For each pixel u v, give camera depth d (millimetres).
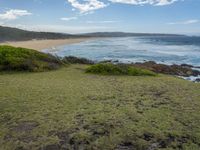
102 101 8297
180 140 5805
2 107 7633
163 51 50969
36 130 6152
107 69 13906
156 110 7492
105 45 73875
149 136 5930
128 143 5641
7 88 9773
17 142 5652
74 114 7062
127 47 64375
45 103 7988
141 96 9016
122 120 6672
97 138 5789
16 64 14172
